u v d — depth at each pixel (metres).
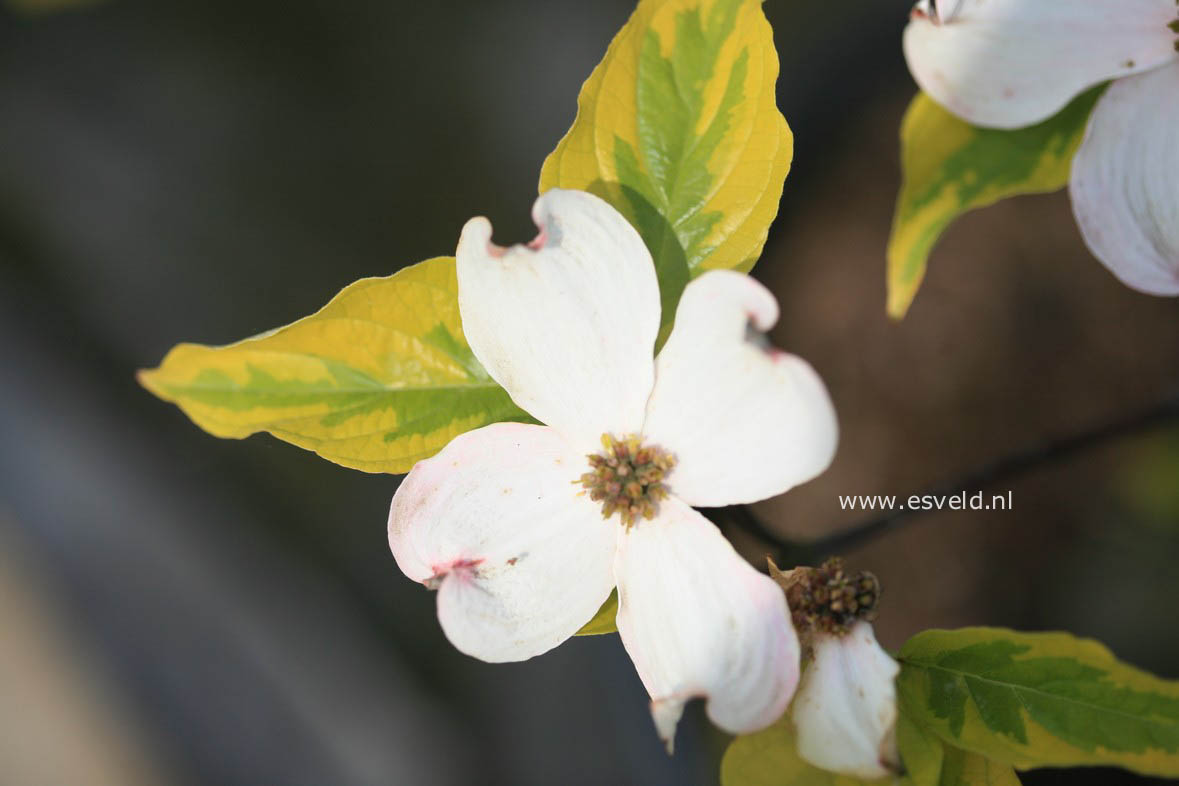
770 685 0.51
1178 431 0.90
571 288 0.51
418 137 0.91
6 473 0.85
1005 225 0.99
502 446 0.52
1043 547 0.93
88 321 0.86
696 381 0.51
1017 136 0.55
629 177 0.53
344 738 0.79
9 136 0.90
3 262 0.87
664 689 0.51
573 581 0.52
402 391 0.53
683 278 0.53
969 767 0.53
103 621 0.85
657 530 0.52
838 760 0.51
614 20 0.92
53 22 0.95
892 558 0.96
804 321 1.01
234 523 0.84
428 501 0.52
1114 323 0.95
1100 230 0.54
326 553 0.83
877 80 1.01
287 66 0.93
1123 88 0.54
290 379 0.53
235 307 0.86
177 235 0.88
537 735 0.78
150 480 0.84
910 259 0.55
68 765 0.84
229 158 0.90
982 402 0.96
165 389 0.53
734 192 0.53
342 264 0.87
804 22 1.01
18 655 0.85
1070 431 0.93
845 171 1.02
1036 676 0.52
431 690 0.80
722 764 0.52
